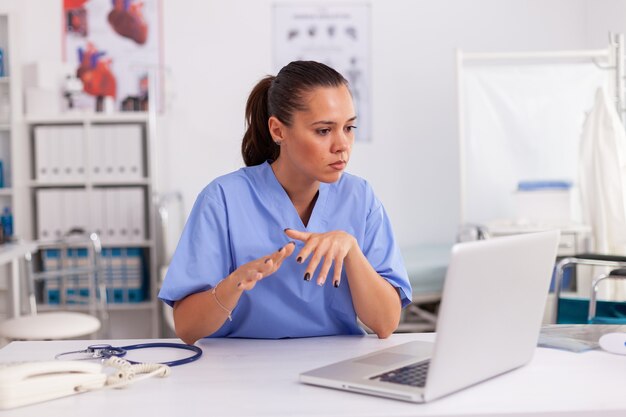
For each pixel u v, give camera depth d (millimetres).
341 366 1360
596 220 3713
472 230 4008
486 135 4137
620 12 4312
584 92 4098
